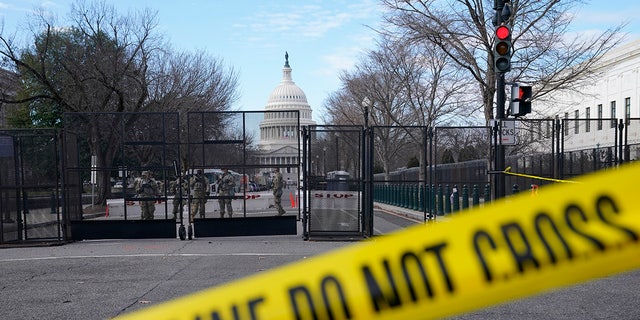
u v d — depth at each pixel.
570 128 18.14
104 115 13.64
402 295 1.61
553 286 1.51
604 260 1.46
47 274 8.70
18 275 8.65
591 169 16.05
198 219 12.79
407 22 20.89
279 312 1.67
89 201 24.67
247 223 12.78
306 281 1.70
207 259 9.91
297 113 13.29
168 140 17.39
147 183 14.55
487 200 15.23
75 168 13.01
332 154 12.84
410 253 1.65
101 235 12.74
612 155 15.45
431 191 13.78
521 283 1.53
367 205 12.61
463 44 19.75
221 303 1.75
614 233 1.46
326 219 12.66
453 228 1.66
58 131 12.60
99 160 16.84
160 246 11.77
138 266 9.30
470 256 1.58
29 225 12.63
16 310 6.36
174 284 7.72
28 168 12.52
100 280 8.12
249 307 1.70
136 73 31.39
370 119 36.78
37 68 32.09
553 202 1.58
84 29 31.52
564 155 16.80
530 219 1.58
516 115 12.38
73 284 7.86
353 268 1.69
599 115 49.34
